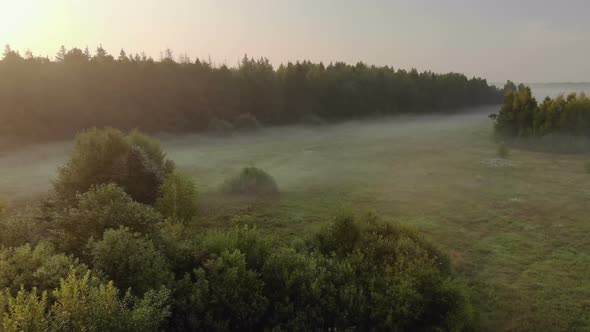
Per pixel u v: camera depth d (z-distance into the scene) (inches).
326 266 366.6
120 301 238.8
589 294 403.9
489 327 351.6
